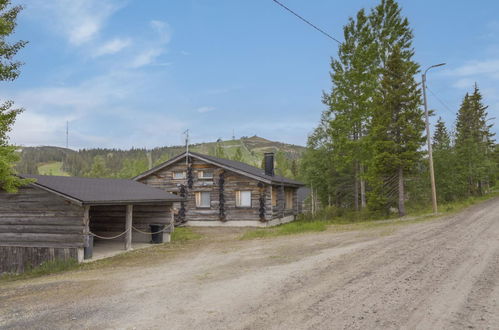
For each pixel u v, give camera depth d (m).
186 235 20.95
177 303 6.68
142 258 13.38
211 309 6.24
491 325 5.10
